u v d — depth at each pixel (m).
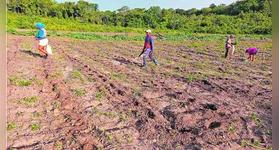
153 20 52.47
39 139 4.30
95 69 9.62
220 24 49.50
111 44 20.94
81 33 33.88
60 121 5.02
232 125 4.87
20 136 4.35
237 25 46.03
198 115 5.31
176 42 25.66
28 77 7.86
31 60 10.60
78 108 5.66
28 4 45.78
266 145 4.21
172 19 53.41
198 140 4.30
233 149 4.07
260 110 5.75
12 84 6.98
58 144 4.11
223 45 21.86
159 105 5.92
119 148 4.04
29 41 18.16
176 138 4.42
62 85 7.23
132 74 9.03
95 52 14.88
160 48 18.59
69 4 50.72
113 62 11.46
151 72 9.52
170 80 8.30
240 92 7.00
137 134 4.58
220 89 7.27
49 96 6.35
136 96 6.47
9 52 12.17
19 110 5.38
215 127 4.80
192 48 18.92
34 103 5.83
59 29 38.22
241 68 10.69
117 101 6.16
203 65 11.20
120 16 53.31
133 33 41.94
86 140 4.29
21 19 38.22
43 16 47.88
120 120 5.09
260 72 9.91
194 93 6.93
